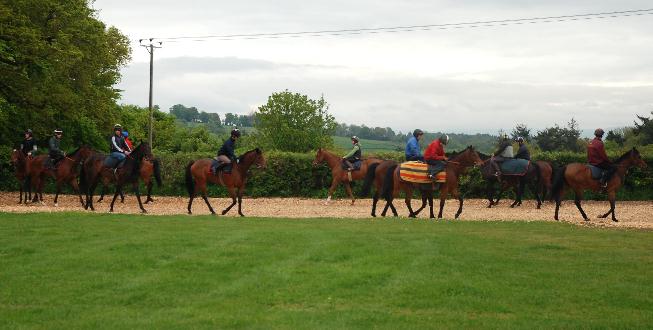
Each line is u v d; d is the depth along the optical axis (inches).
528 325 335.3
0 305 370.0
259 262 474.0
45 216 741.9
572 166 853.2
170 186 1282.0
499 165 1061.1
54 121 1328.7
